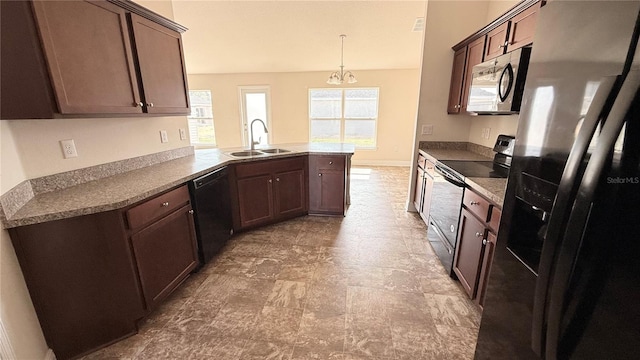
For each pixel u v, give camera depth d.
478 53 2.54
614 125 0.59
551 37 0.86
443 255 2.32
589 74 0.71
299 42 4.92
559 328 0.73
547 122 0.87
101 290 1.49
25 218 1.26
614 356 0.68
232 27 4.38
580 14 0.74
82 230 1.39
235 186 2.78
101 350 1.53
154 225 1.71
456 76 3.03
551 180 0.85
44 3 1.29
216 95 6.91
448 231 2.22
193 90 6.95
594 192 0.62
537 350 0.82
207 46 5.07
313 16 4.09
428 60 3.19
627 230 0.62
